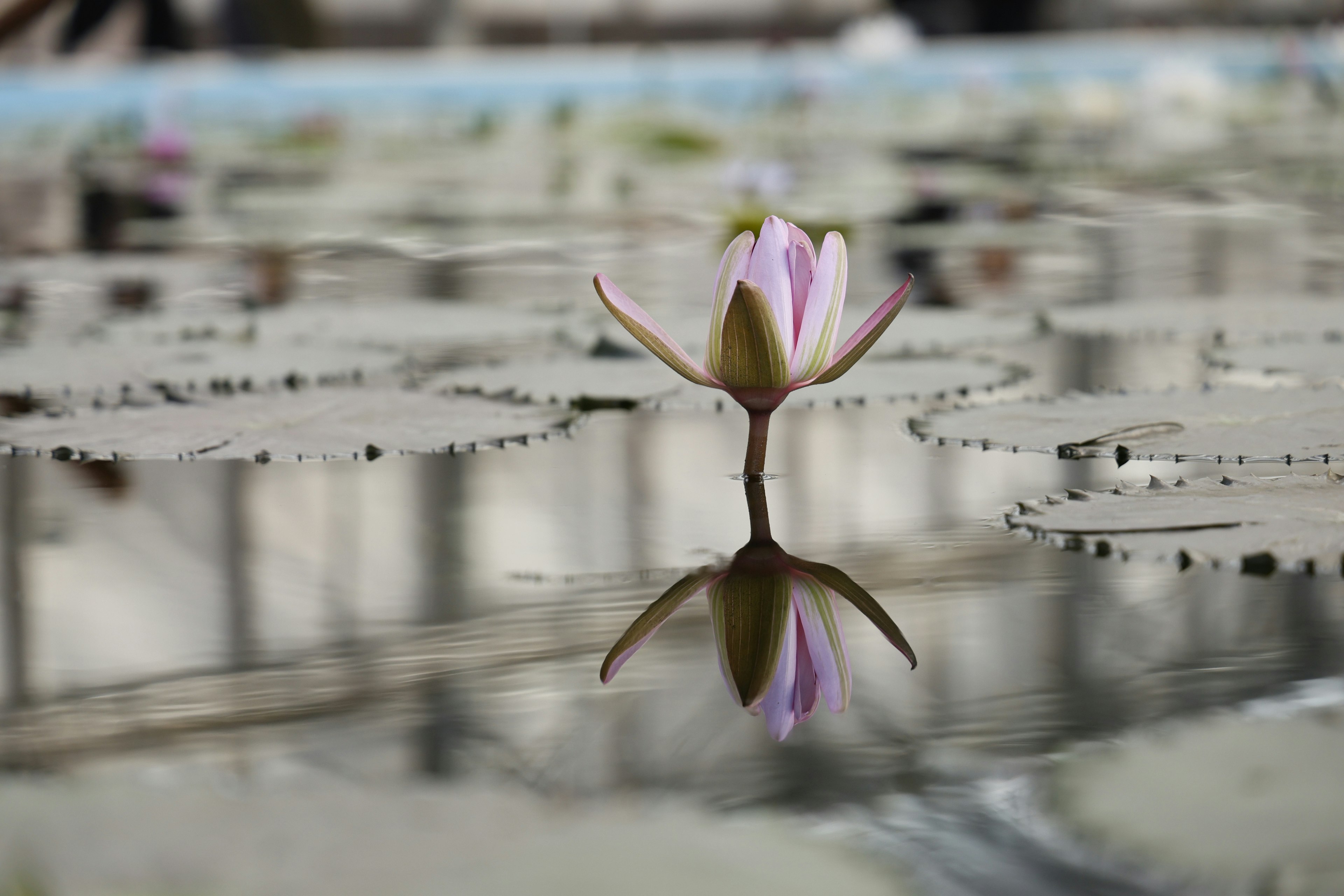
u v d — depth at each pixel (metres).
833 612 1.02
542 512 1.13
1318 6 8.45
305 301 1.79
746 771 0.92
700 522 1.11
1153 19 8.60
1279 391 1.28
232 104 5.48
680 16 9.94
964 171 3.72
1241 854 0.78
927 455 1.21
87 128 5.05
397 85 5.88
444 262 2.27
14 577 1.06
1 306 1.74
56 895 0.75
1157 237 2.47
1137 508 1.10
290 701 0.96
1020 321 1.56
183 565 1.07
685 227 2.71
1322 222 2.63
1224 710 0.94
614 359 1.42
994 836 0.85
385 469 1.20
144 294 1.87
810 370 1.14
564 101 6.13
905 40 6.39
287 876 0.76
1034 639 0.99
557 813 0.85
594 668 0.98
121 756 0.93
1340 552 1.04
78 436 1.23
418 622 1.02
